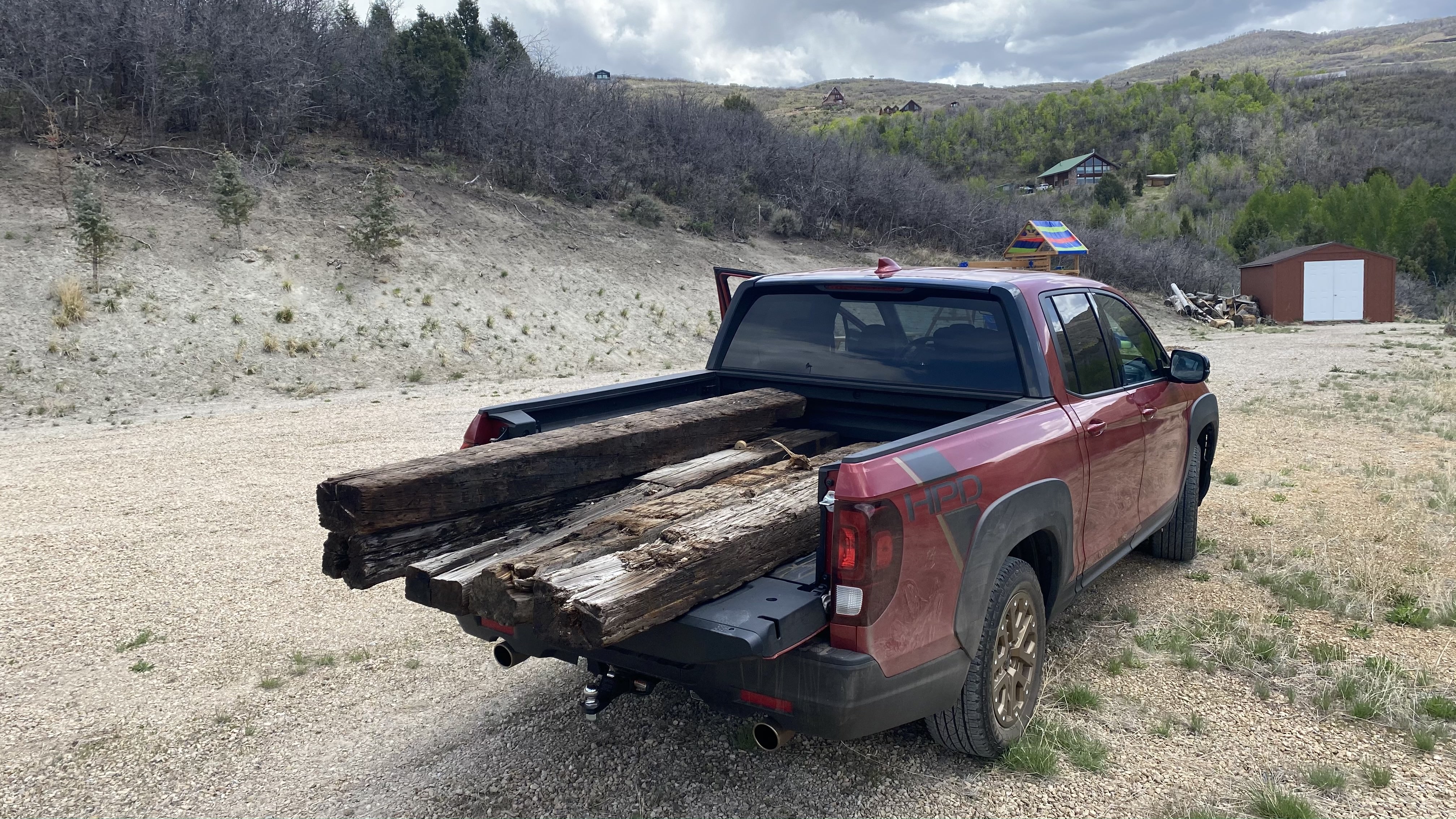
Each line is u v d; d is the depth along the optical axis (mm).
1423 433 10016
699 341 23891
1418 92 163000
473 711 3850
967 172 126562
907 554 2660
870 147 63094
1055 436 3473
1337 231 76750
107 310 16938
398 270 22375
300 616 5109
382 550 2812
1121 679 3938
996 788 3090
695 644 2527
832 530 2600
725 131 41062
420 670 4320
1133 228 79500
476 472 2980
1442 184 112125
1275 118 140875
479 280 23422
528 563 2535
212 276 19484
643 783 3193
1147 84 159875
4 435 11836
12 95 23031
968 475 2918
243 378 16062
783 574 2840
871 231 41125
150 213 21297
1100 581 5246
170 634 4863
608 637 2232
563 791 3162
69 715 3910
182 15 26609
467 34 38656
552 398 3857
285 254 21422
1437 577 5133
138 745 3631
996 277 3963
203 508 7695
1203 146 131125
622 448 3504
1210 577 5281
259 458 9992
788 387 4406
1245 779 3117
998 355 3754
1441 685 3795
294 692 4109
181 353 16344
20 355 14992
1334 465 8297
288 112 27094
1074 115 142625
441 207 27062
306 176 26078
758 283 4535
